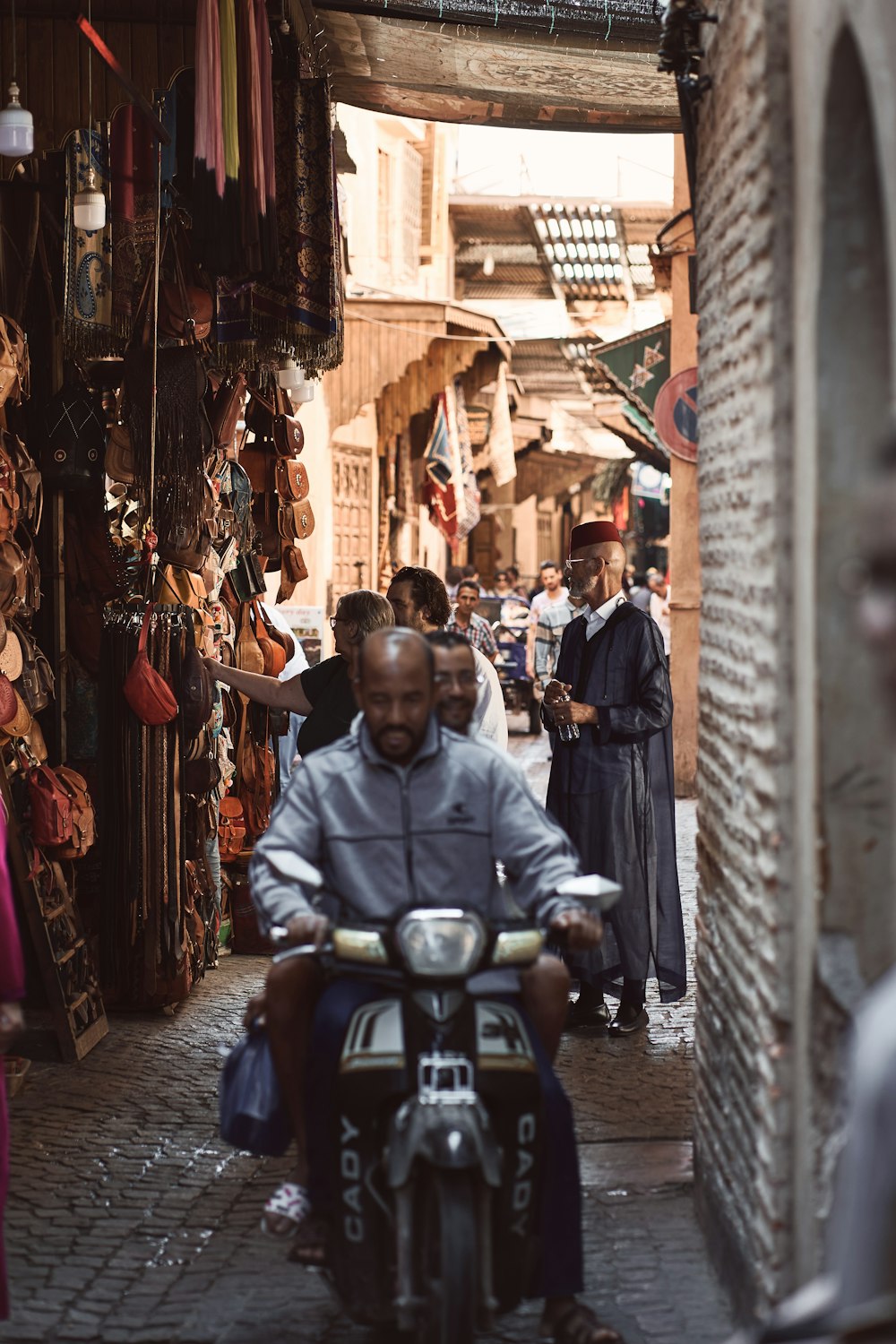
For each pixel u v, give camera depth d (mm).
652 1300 3848
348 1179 3293
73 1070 6066
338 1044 3359
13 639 6219
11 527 6180
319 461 16422
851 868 2893
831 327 2838
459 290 30328
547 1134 3379
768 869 3262
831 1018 2855
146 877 6875
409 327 16938
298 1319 3809
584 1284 3672
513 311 31203
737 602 3680
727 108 3801
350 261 20391
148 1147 5145
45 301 7289
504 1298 3297
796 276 3109
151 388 6879
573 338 30422
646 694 6570
